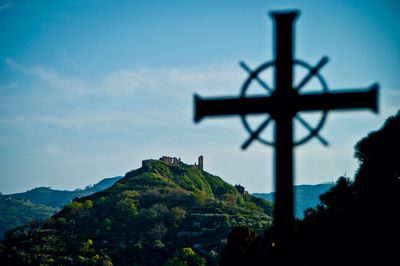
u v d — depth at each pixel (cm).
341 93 3591
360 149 14625
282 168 3603
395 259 9650
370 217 10769
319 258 10462
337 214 12012
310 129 3622
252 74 3675
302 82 3638
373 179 13625
